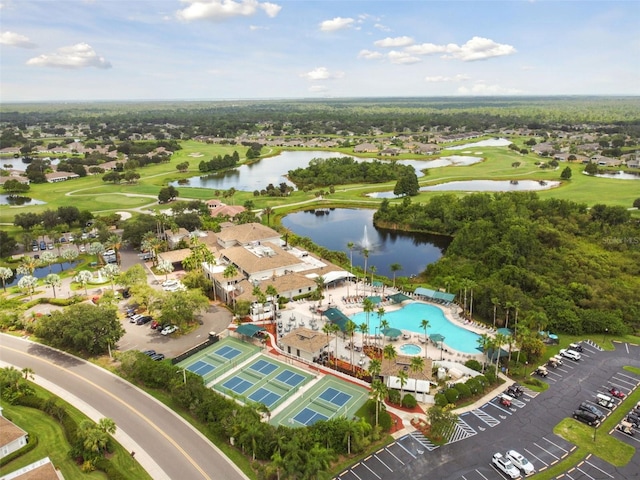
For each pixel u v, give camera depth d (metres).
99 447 77.38
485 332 121.81
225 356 111.50
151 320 131.25
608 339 120.12
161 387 97.44
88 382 100.75
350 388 97.56
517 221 176.75
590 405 91.06
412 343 116.25
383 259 194.75
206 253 158.25
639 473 73.31
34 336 123.38
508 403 90.94
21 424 86.56
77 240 191.00
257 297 134.62
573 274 147.12
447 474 72.75
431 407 83.44
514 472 71.62
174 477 72.75
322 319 128.38
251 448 76.56
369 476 72.12
